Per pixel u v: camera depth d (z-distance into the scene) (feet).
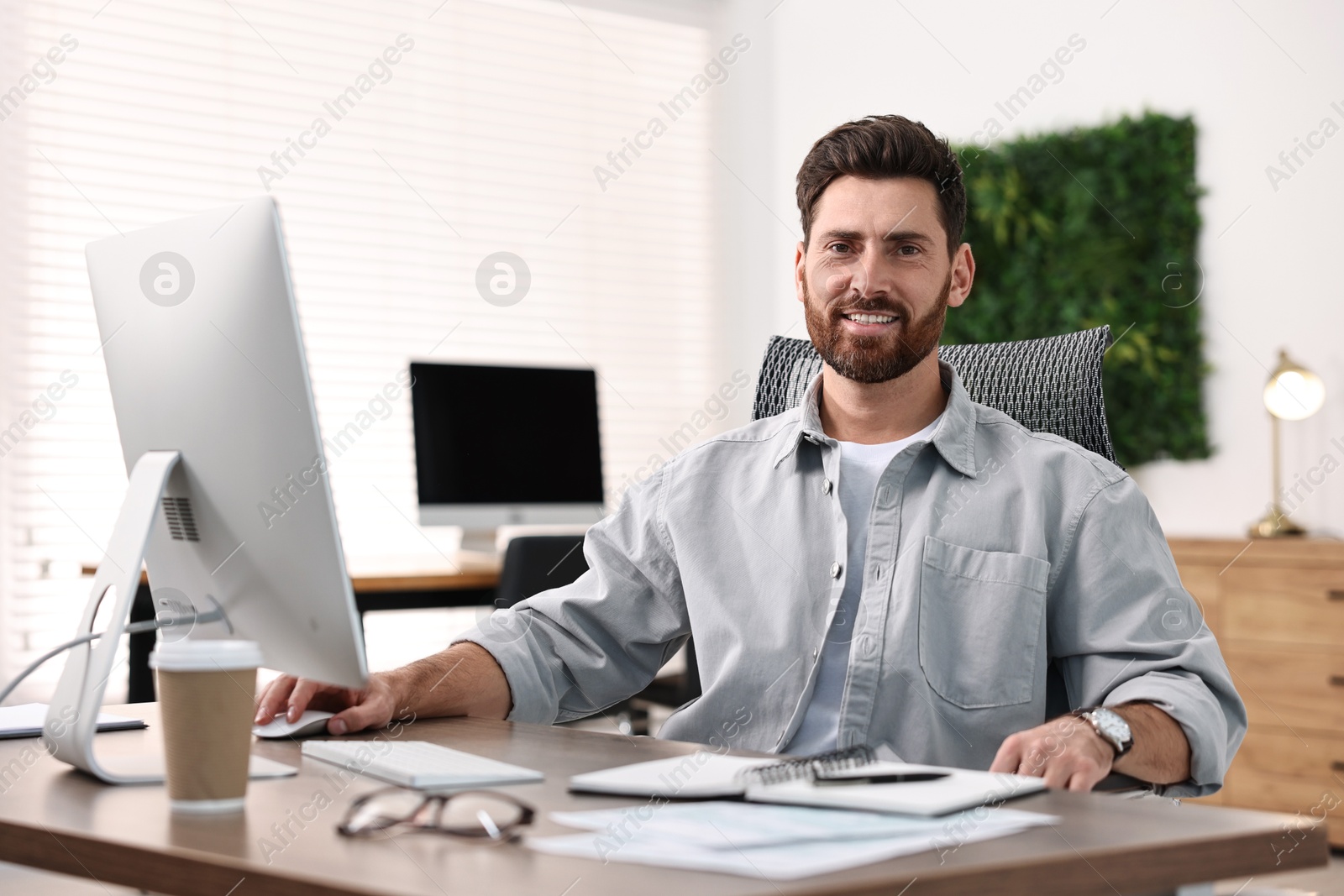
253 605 3.33
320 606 3.09
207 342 3.19
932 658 4.24
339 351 13.10
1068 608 4.26
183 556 3.49
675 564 4.80
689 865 2.08
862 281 4.59
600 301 14.79
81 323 11.75
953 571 4.32
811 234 4.82
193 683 2.64
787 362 5.43
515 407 10.50
